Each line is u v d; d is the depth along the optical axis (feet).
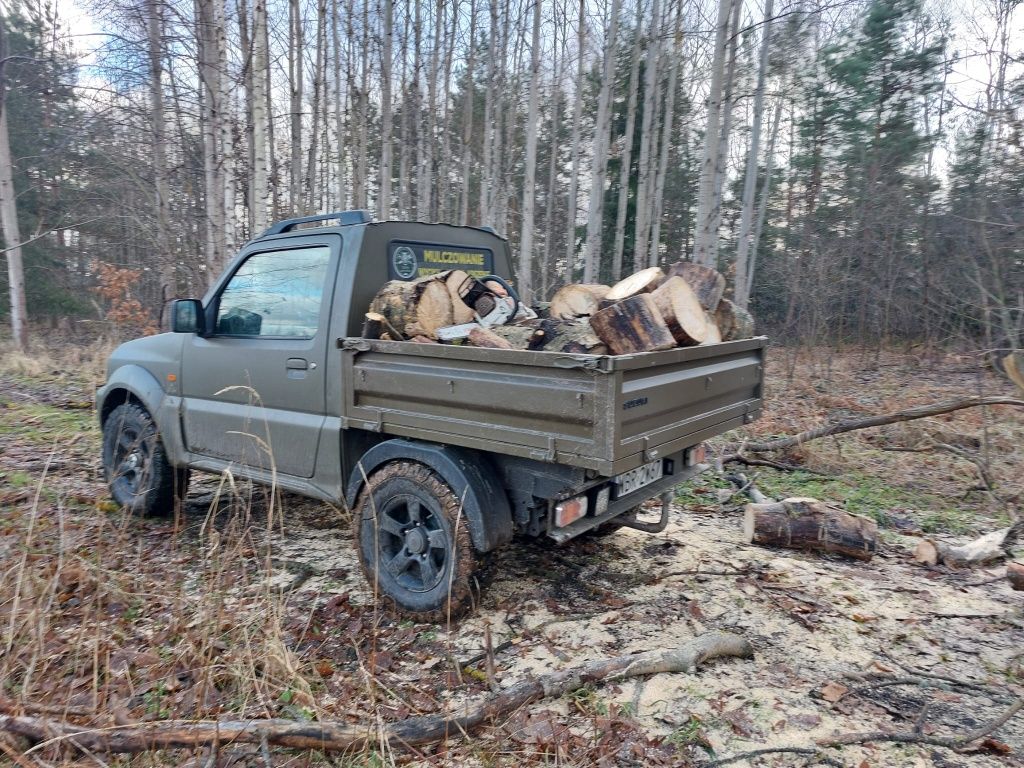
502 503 10.09
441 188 69.97
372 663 8.96
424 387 10.16
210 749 7.43
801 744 7.99
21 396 30.58
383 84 54.03
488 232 15.08
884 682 9.41
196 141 44.80
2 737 7.01
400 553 10.94
